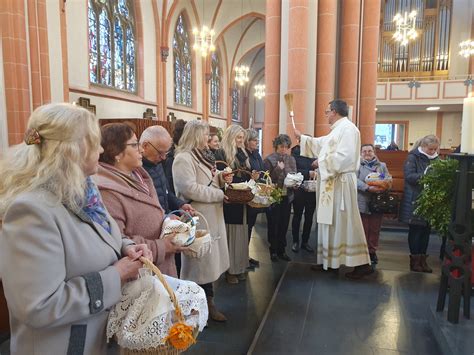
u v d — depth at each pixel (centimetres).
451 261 249
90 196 121
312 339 257
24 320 97
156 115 1473
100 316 118
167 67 1527
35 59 810
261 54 2511
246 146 397
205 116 1938
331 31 552
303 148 407
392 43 1792
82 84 1027
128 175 175
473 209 251
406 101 1597
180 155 267
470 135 239
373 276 376
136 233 170
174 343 109
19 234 97
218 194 269
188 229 177
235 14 1828
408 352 241
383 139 1883
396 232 563
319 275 379
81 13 1013
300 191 455
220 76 2208
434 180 295
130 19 1311
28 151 107
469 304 252
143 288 120
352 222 363
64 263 105
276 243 431
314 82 566
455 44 1691
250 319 291
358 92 661
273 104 585
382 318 287
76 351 109
